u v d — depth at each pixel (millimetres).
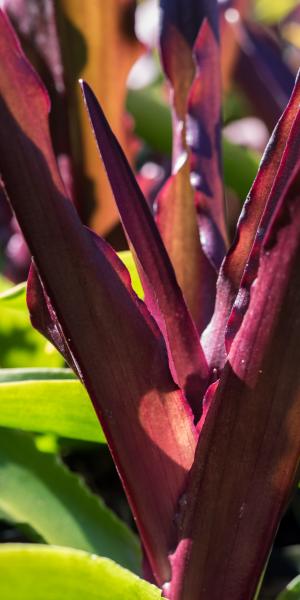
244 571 679
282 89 1312
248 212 688
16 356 973
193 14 824
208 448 658
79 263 651
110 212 1043
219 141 791
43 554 604
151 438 676
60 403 746
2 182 631
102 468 1056
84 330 658
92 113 672
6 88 627
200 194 773
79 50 985
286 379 638
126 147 1090
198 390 701
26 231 639
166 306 688
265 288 627
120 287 664
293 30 1896
